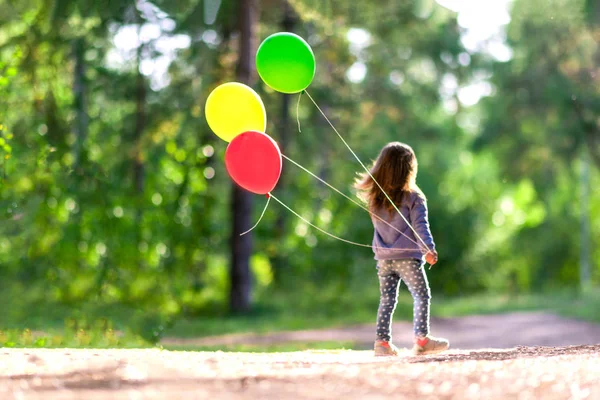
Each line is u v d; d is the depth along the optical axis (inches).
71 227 751.1
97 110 873.5
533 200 1957.4
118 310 652.1
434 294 1505.9
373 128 1385.3
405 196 283.6
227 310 946.1
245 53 869.8
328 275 1159.0
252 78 877.2
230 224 960.3
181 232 882.1
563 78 1172.5
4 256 756.6
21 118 668.1
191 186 879.1
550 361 222.4
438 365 215.3
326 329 794.8
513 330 821.9
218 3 784.9
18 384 176.9
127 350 279.0
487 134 1366.9
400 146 287.6
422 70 1364.4
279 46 296.2
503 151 1398.9
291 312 982.4
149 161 861.2
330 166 1314.0
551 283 1786.4
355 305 1061.8
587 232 1658.5
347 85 1180.5
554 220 1841.8
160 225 854.5
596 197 1839.3
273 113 1072.8
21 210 583.5
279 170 280.2
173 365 209.0
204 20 817.5
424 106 1429.6
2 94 537.6
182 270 893.8
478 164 1813.5
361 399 164.1
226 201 1067.3
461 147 1779.0
